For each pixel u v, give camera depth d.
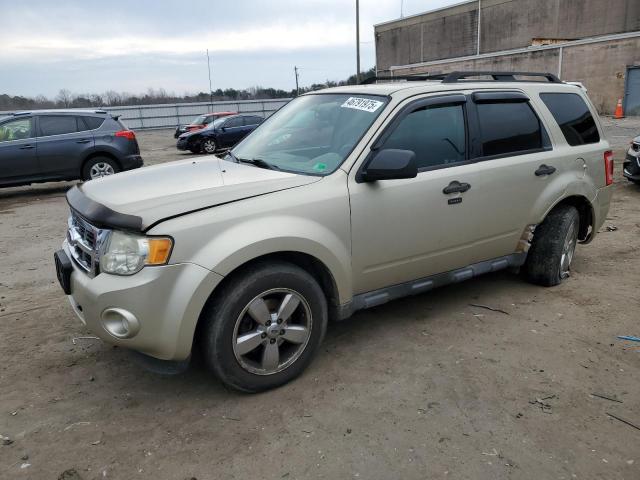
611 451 2.68
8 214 9.00
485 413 2.98
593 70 29.66
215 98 60.25
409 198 3.56
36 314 4.42
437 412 2.99
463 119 3.96
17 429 2.88
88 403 3.13
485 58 36.06
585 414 2.97
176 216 2.82
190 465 2.60
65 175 10.84
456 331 3.96
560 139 4.59
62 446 2.74
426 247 3.74
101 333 2.87
